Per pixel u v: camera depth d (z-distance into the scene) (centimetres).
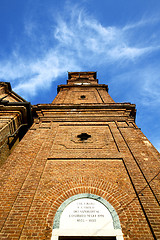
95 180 574
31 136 823
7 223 433
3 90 1596
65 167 630
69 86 1867
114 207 485
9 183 547
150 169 602
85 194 526
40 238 407
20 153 691
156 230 416
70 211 477
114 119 980
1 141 878
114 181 570
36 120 1010
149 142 789
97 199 509
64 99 1492
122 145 748
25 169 607
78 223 446
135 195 518
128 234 416
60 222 448
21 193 516
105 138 813
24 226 431
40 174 589
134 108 1088
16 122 1052
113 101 1377
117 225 437
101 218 459
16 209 468
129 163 640
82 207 488
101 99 1462
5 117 1024
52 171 612
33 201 499
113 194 524
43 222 443
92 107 1074
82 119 985
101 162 655
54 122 967
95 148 741
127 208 480
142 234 414
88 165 640
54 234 416
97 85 1845
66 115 1034
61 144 769
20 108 1102
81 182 568
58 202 502
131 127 896
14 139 1066
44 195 521
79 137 825
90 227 436
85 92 1692
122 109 1060
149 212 460
